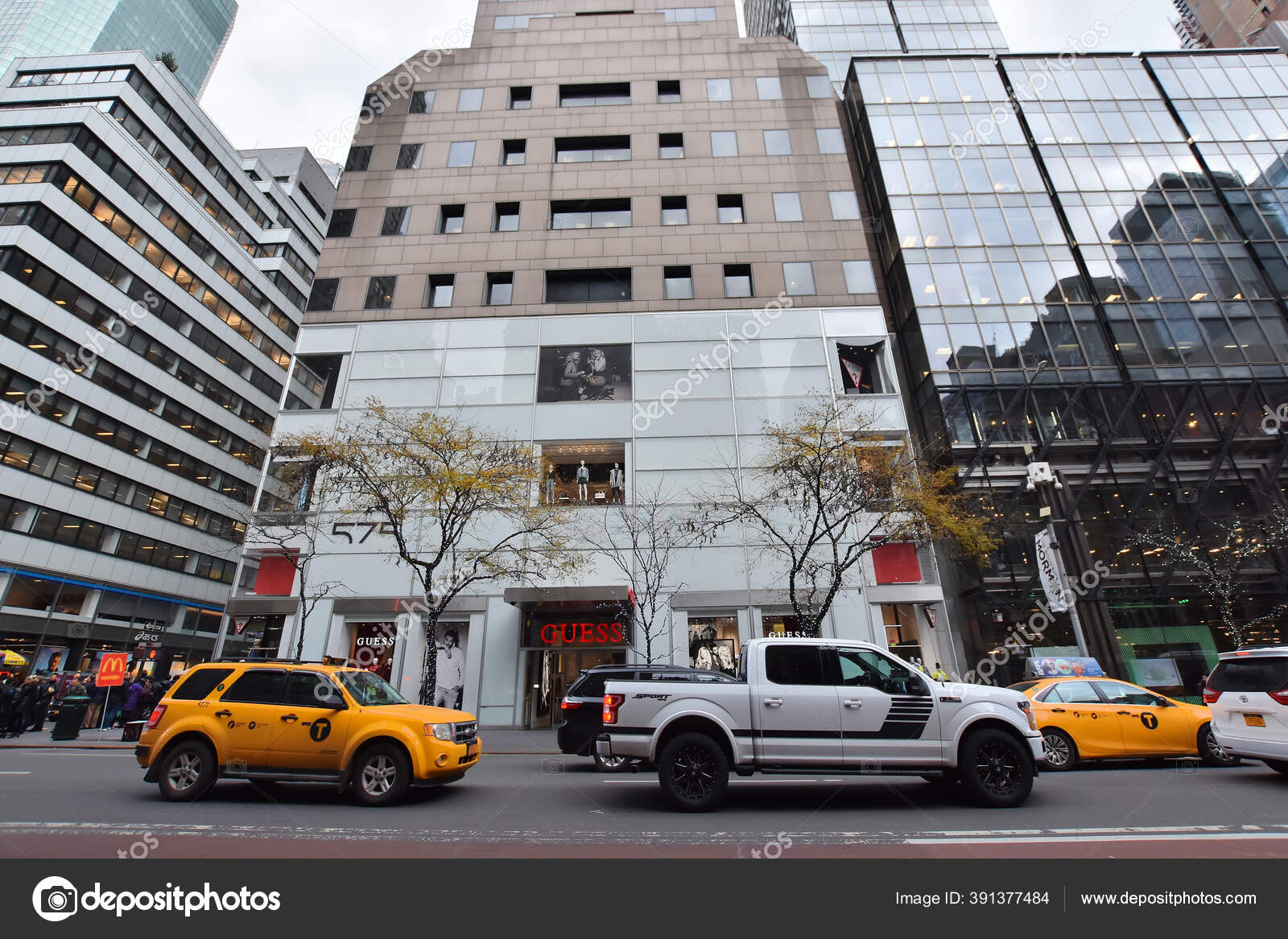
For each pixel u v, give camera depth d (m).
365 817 6.94
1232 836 5.75
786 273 24.34
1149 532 22.06
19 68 42.22
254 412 49.50
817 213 25.58
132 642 37.62
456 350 23.12
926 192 27.89
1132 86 31.23
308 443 17.83
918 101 30.45
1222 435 23.39
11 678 22.03
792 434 17.69
